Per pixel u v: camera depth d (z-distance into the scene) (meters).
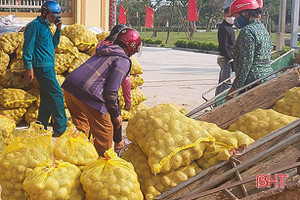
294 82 4.53
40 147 3.30
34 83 7.43
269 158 3.34
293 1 10.12
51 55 6.73
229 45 8.63
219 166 3.31
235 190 3.29
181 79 14.88
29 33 6.52
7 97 7.15
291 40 10.27
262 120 4.00
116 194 2.96
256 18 5.21
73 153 3.35
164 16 66.81
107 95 4.32
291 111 4.32
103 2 14.59
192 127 3.44
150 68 19.19
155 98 10.67
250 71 5.16
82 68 4.41
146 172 3.42
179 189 3.22
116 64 4.34
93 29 11.34
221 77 8.78
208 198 3.23
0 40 7.36
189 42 39.66
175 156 3.31
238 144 3.56
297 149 3.33
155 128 3.43
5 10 18.08
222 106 4.33
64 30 7.93
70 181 3.03
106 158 3.12
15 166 3.20
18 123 7.41
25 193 3.17
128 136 3.63
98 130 4.44
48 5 6.70
